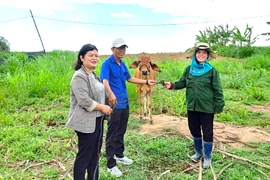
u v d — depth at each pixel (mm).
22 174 4383
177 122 6762
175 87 4766
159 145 5297
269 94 9312
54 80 9656
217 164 4676
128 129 6320
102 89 3639
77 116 3447
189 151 5188
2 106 7941
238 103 8375
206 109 4430
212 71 4414
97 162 3820
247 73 11641
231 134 5980
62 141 5684
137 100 8219
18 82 9625
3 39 22766
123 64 4539
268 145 5355
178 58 19750
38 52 16016
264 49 20859
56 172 4465
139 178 4293
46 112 7457
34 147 5277
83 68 3512
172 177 4320
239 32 22359
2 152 5176
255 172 4418
